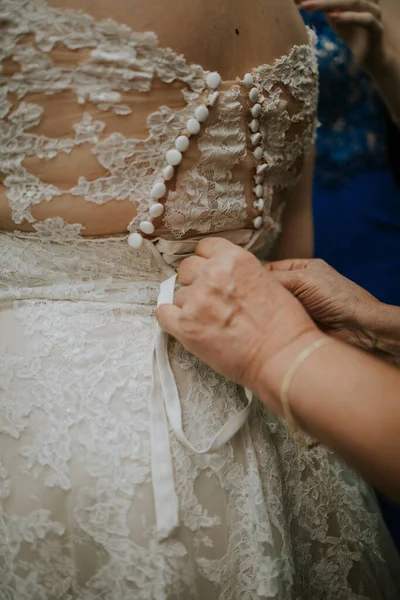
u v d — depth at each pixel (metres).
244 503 0.70
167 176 0.67
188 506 0.66
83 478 0.65
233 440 0.72
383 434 0.50
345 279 0.87
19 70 0.61
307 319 0.61
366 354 0.58
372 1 1.11
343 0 1.05
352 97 1.52
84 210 0.68
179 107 0.65
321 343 0.58
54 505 0.65
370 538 0.88
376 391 0.52
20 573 0.66
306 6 1.08
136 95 0.63
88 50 0.61
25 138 0.64
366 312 0.84
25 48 0.60
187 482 0.66
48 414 0.67
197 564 0.66
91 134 0.64
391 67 1.15
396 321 0.83
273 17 0.72
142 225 0.69
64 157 0.65
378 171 1.60
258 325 0.61
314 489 0.82
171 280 0.72
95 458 0.65
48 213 0.68
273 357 0.59
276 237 0.95
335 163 1.59
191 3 0.62
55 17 0.59
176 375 0.71
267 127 0.74
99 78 0.62
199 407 0.71
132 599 0.64
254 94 0.69
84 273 0.74
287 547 0.71
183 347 0.74
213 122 0.67
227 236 0.76
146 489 0.65
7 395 0.69
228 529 0.68
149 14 0.61
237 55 0.68
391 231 1.62
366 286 1.63
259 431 0.76
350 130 1.56
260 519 0.69
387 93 1.21
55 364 0.69
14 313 0.73
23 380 0.69
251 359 0.60
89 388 0.68
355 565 0.83
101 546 0.65
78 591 0.66
